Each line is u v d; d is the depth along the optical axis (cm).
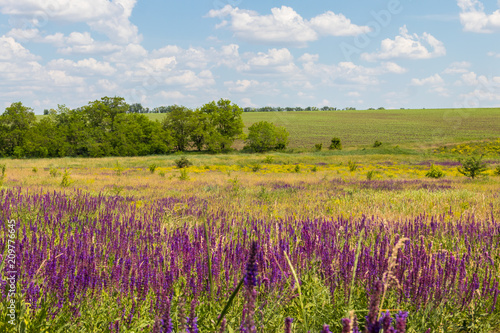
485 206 1223
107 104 10088
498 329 407
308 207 1270
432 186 2303
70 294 381
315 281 427
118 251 511
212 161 6806
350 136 12219
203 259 451
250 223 820
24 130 8969
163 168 5341
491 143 8856
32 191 1474
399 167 5594
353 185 2417
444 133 11844
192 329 217
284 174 4097
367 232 688
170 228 664
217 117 10694
